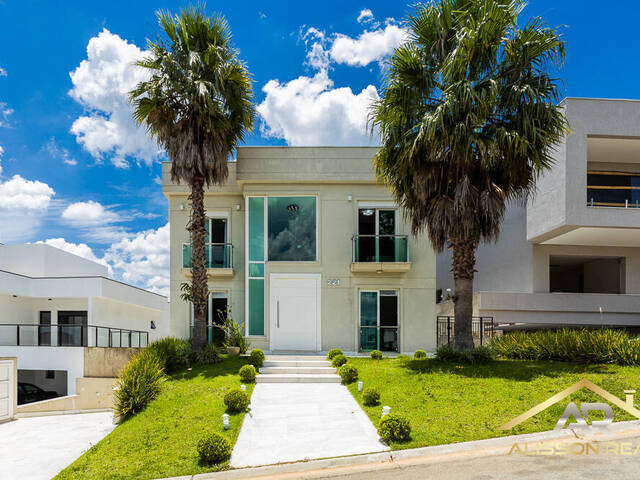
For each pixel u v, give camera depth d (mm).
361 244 14453
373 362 11305
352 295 14297
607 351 9438
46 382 16391
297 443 6328
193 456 5973
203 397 8445
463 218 9586
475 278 22797
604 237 15914
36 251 19219
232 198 15289
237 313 14797
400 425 6164
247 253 14484
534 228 16109
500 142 9141
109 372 12844
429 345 14164
